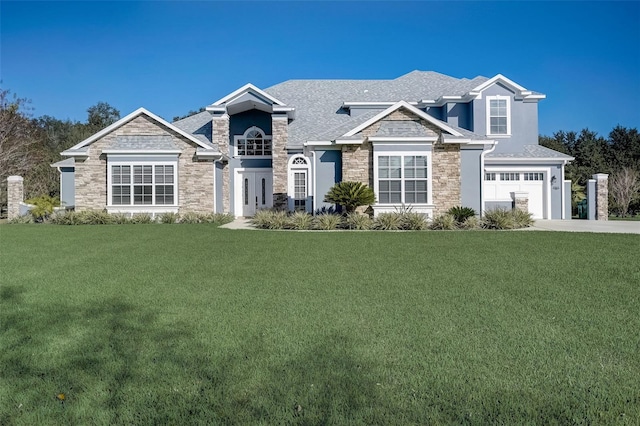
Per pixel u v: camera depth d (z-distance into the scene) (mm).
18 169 33844
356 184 19031
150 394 3639
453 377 3926
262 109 26281
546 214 25188
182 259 10297
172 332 5160
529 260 9938
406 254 10938
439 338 4914
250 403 3475
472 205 20625
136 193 23031
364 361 4281
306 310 6055
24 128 35719
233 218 24656
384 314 5852
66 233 16188
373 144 20156
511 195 23406
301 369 4098
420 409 3385
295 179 24688
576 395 3594
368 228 18625
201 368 4129
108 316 5805
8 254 11141
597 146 49594
